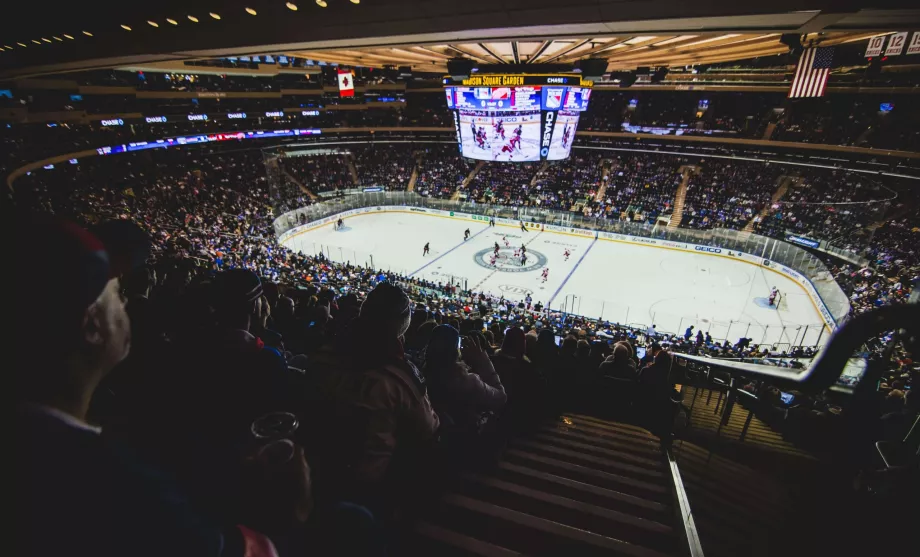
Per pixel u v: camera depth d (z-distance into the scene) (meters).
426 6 6.52
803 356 17.66
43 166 33.31
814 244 34.03
